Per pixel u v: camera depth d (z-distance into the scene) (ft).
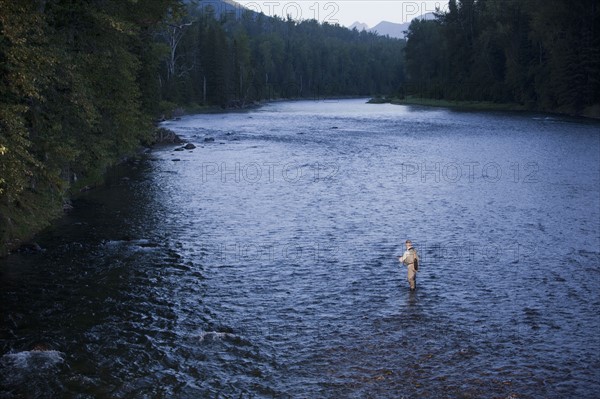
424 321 66.49
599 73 385.50
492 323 65.98
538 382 53.21
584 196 134.92
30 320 65.05
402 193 139.74
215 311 69.10
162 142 241.35
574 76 392.68
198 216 114.93
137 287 75.92
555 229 106.11
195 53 579.48
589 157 196.54
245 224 109.29
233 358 57.77
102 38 113.09
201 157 203.21
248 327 64.90
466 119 382.01
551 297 73.87
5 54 69.82
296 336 62.69
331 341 61.52
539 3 416.46
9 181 72.79
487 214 117.80
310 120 397.19
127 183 149.69
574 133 273.75
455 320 66.80
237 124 361.10
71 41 105.19
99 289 74.79
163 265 84.84
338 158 202.69
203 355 58.23
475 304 71.51
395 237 100.99
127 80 136.46
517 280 79.97
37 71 76.23
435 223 110.63
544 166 179.42
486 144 239.50
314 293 75.15
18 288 74.28
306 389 52.08
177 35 520.83
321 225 108.99
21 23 71.00
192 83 557.74
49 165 93.66
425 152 217.56
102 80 128.57
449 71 614.75
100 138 131.23
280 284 78.28
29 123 92.17
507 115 408.46
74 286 75.56
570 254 91.50
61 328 63.31
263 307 70.49
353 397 50.75
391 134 289.94
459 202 129.29
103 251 90.48
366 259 88.99
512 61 481.05
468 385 52.60
